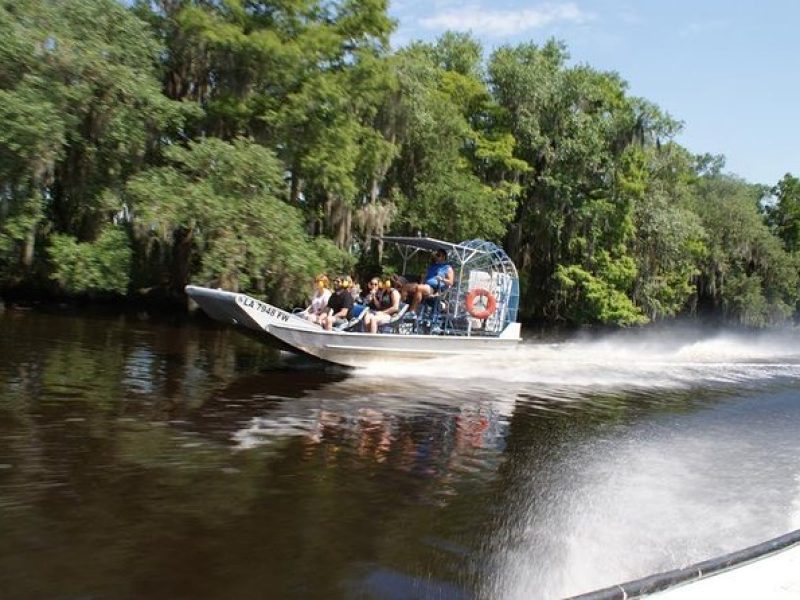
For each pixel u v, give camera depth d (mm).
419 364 15172
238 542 5543
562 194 33281
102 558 5086
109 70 19438
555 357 18422
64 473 6707
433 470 7852
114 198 20875
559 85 33406
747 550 4238
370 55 23672
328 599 4805
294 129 23297
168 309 24031
